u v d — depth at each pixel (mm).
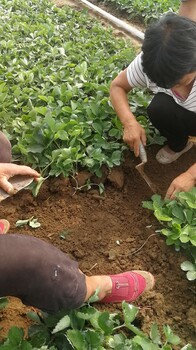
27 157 1301
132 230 1192
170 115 1260
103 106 1426
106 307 1002
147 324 970
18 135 1381
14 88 1579
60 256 855
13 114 1457
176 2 2375
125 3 2467
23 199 1250
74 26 2201
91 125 1391
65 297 855
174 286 1058
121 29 2254
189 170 1137
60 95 1502
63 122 1354
